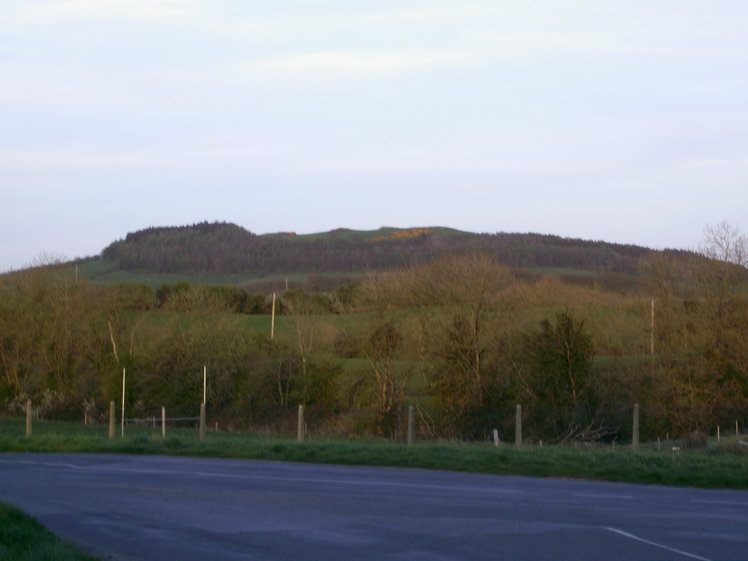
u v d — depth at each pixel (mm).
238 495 13773
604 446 25219
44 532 9836
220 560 9078
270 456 20109
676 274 41594
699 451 21688
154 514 11891
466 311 41188
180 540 10109
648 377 37750
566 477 17094
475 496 13922
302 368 41750
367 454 19266
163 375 42656
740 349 37406
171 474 16734
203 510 12258
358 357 43156
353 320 45250
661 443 26297
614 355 40969
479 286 41750
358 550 9625
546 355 37250
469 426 35094
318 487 14836
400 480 16031
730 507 13211
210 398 41812
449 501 13312
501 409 35656
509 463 17984
